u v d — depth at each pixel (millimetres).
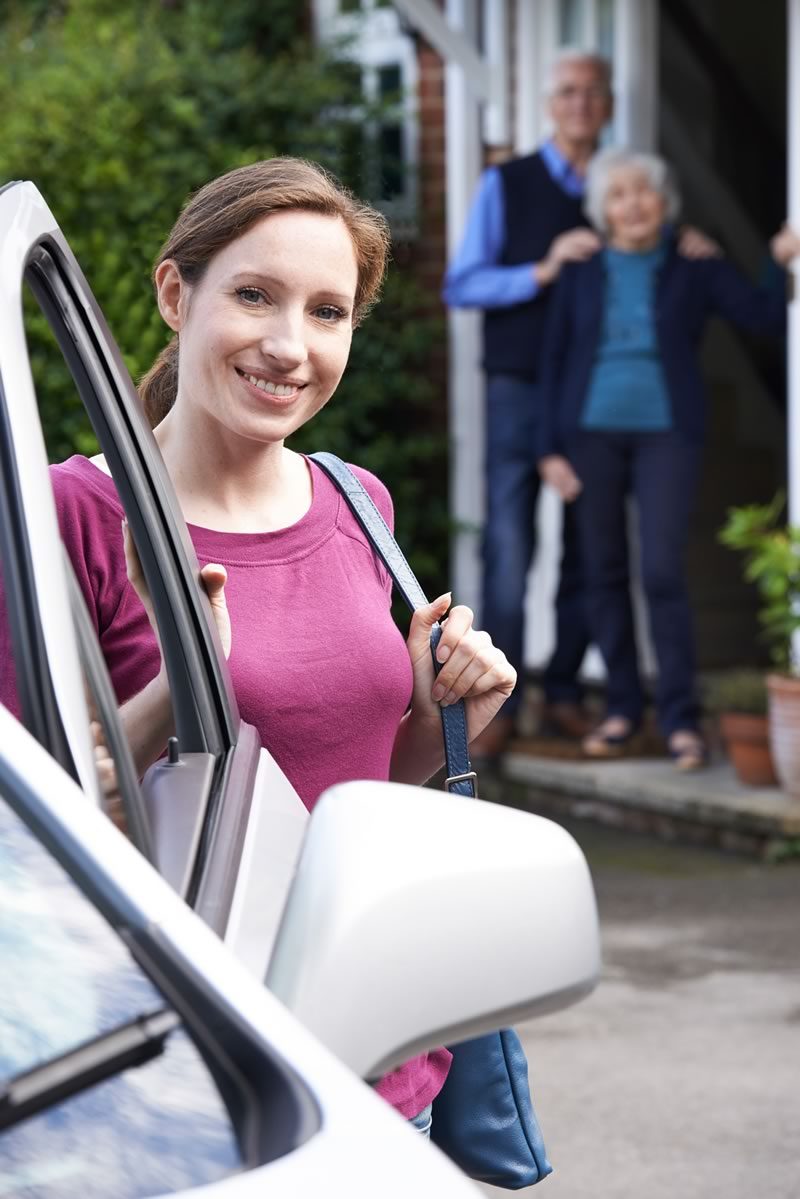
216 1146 1453
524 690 10031
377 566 2889
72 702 1816
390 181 11188
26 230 2096
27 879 1604
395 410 11148
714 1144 4727
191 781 2135
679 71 11758
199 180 10094
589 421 8664
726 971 6234
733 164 12156
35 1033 1511
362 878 1734
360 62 11594
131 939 1589
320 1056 1558
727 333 11750
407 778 2980
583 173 9188
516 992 1789
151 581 2361
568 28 10453
